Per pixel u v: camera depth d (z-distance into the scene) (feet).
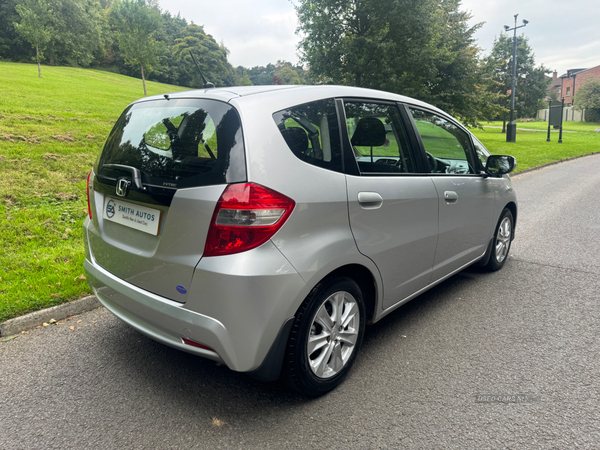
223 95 7.57
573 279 14.73
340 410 7.82
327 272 7.52
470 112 80.43
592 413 7.66
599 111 236.63
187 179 6.99
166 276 7.19
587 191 34.27
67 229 17.80
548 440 6.97
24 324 10.91
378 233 8.68
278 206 6.80
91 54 244.01
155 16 115.65
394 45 60.13
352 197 8.06
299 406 7.95
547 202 29.86
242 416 7.66
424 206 10.05
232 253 6.60
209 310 6.71
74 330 10.99
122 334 10.80
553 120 96.12
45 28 122.21
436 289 13.89
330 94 8.57
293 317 7.14
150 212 7.50
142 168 7.76
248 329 6.69
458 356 9.73
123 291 7.97
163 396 8.24
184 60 285.23
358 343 8.86
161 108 8.36
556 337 10.61
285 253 6.90
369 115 9.21
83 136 35.47
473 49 81.87
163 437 7.12
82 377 8.87
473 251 13.07
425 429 7.28
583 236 20.49
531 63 155.94
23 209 19.44
